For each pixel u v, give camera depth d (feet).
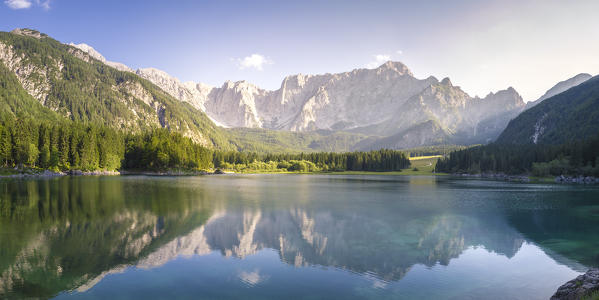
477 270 89.76
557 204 217.97
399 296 71.72
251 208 192.13
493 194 285.43
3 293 70.59
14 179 359.25
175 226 139.03
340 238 123.75
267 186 363.15
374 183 435.53
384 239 123.24
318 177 605.31
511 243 118.42
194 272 85.15
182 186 332.60
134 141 623.36
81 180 369.71
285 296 70.44
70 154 481.87
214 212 176.24
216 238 120.98
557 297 63.72
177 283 77.25
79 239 114.83
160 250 104.12
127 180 393.09
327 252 105.09
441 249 109.91
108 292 71.61
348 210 188.96
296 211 183.73
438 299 69.97
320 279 81.41
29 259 93.09
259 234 128.57
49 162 450.30
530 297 71.97
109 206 186.19
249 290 73.61
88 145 493.77
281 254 102.47
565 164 483.92
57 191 247.91
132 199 216.33
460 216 172.04
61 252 99.91
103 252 101.04
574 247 113.19
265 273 85.30
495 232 136.05
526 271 89.04
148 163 582.76
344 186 376.07
